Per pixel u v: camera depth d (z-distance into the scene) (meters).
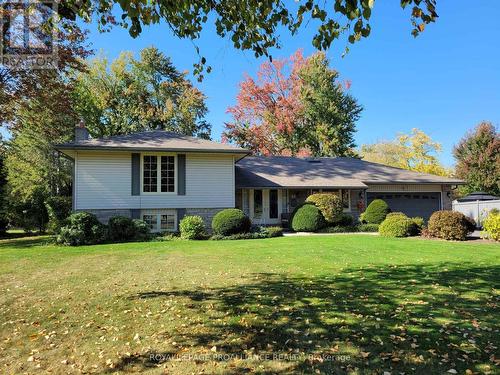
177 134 19.47
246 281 6.92
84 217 14.12
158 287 6.55
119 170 16.77
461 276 7.17
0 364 3.71
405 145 41.47
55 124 20.53
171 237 15.62
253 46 4.50
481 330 4.25
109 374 3.45
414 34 3.63
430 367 3.40
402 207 23.11
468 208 22.08
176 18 4.29
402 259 9.39
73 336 4.39
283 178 21.81
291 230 19.78
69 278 7.46
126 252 11.20
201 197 17.69
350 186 21.34
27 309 5.42
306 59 37.19
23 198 23.05
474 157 30.52
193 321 4.74
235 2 4.14
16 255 10.89
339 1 3.32
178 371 3.47
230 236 15.56
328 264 8.73
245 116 37.25
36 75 16.06
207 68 4.83
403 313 4.86
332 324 4.51
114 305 5.50
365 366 3.46
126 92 34.47
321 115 37.12
